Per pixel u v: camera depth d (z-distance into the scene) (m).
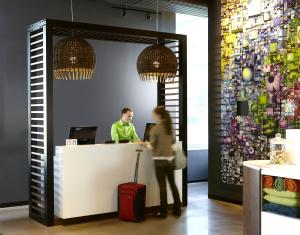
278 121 6.73
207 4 8.18
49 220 6.14
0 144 7.50
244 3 7.32
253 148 7.18
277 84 6.74
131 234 5.71
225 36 7.71
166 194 6.61
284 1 6.62
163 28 9.43
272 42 6.82
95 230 5.92
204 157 10.13
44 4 7.89
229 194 7.68
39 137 6.90
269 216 4.09
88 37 6.88
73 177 6.17
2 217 6.78
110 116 8.69
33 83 6.68
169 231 5.84
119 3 8.20
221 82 7.79
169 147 6.54
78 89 8.29
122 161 6.59
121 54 8.84
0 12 7.48
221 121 7.81
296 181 3.92
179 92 7.40
